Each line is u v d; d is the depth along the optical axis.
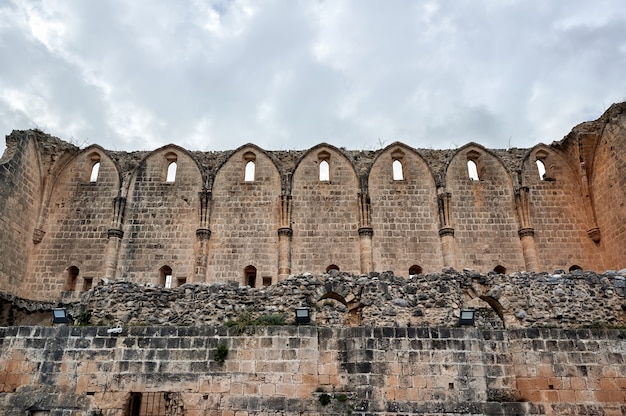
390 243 36.16
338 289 22.50
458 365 18.59
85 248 36.34
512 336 19.25
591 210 36.53
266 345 18.73
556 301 22.38
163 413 18.16
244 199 37.62
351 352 18.62
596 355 18.95
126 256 36.06
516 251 36.09
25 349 19.19
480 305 27.03
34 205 36.38
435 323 21.53
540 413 18.12
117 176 38.44
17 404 18.38
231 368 18.50
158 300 22.19
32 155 36.41
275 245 36.34
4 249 32.91
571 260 35.78
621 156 33.44
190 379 18.45
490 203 37.41
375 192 37.72
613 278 23.05
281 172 38.09
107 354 18.92
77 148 39.16
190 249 36.41
